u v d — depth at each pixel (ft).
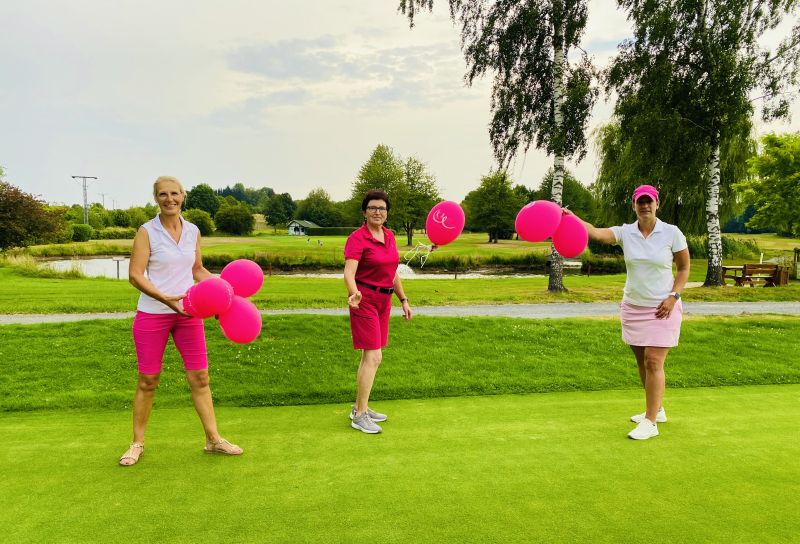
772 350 24.97
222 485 9.65
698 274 85.66
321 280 78.33
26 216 106.42
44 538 7.73
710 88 52.03
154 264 11.09
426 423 13.67
